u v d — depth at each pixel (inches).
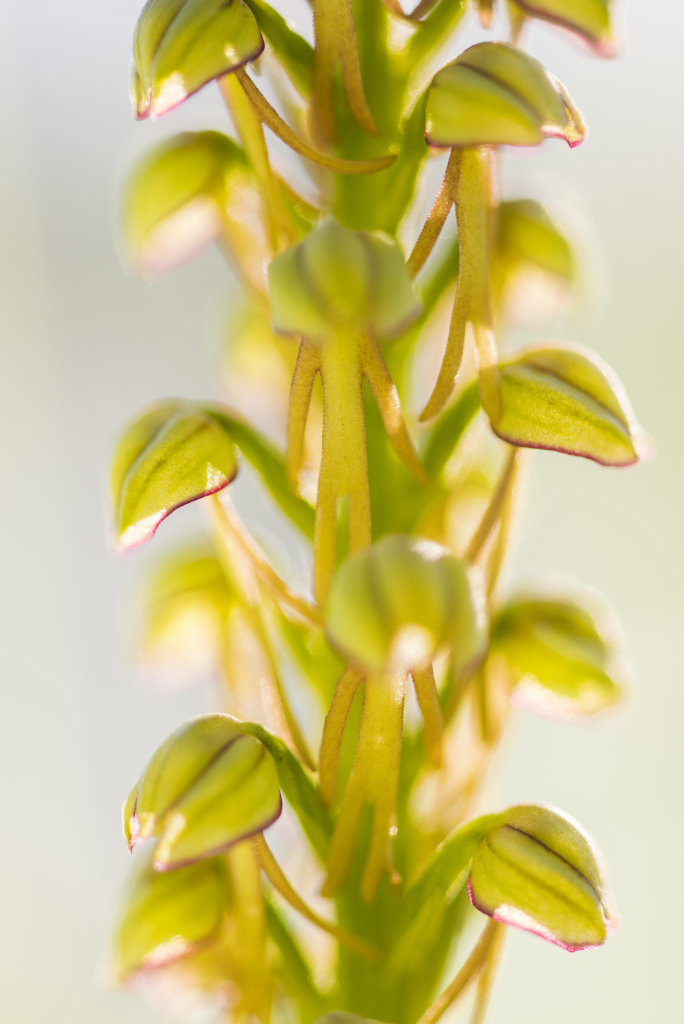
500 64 6.6
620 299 15.9
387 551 6.3
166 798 6.6
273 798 6.6
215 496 6.9
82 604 15.0
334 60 6.7
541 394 6.7
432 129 6.6
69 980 14.9
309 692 7.0
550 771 15.8
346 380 6.6
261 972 6.8
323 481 6.6
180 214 7.1
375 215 6.7
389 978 6.7
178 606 7.4
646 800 15.9
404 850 6.8
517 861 6.7
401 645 6.2
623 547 16.3
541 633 7.1
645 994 15.6
